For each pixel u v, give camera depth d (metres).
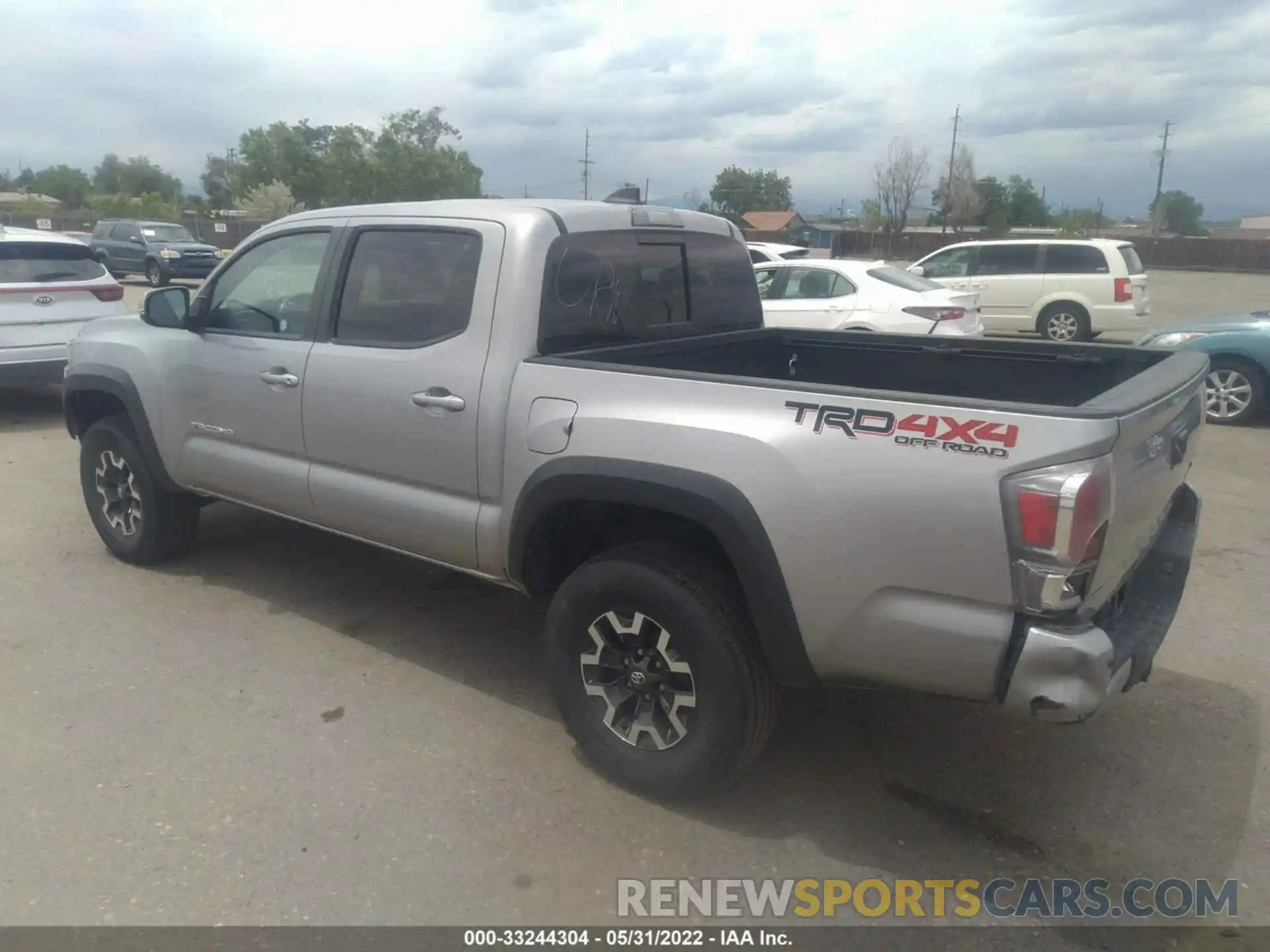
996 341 4.27
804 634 2.99
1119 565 2.92
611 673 3.47
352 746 3.73
